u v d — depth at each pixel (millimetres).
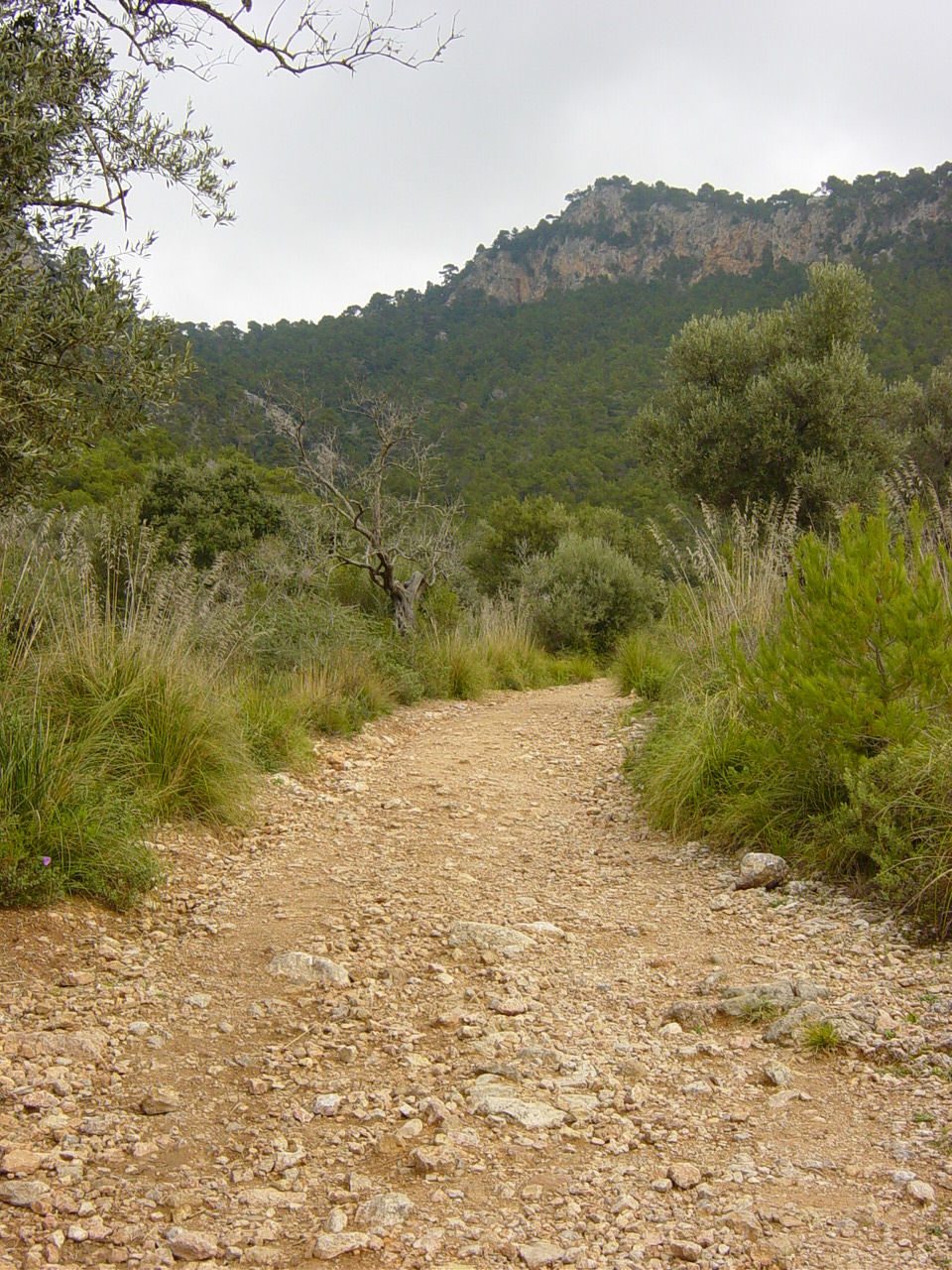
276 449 26219
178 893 4371
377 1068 2896
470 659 12094
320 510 14492
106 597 6102
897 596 4531
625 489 49375
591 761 7809
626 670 11469
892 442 15273
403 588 13117
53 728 4664
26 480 4098
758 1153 2385
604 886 4777
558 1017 3275
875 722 4395
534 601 17969
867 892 4176
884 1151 2354
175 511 20797
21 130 3646
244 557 16594
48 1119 2479
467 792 6773
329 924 4133
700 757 5551
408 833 5691
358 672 9688
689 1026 3162
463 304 118062
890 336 44750
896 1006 3109
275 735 7070
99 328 3820
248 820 5594
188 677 5852
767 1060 2900
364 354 88875
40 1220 2074
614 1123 2566
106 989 3307
